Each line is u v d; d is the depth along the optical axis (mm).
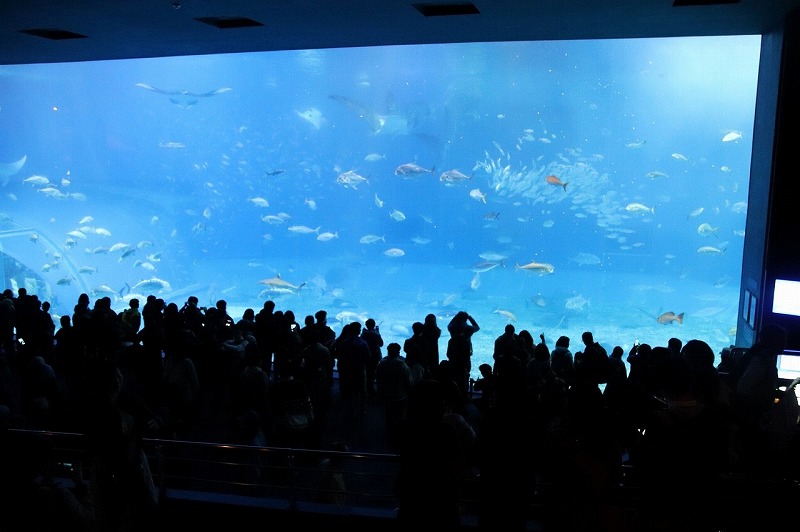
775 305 9328
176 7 9125
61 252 37812
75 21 10078
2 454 3184
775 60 9531
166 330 9141
